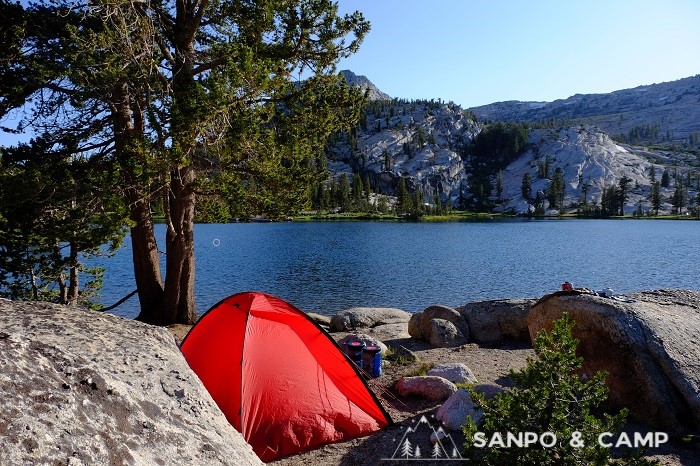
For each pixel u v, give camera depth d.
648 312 7.57
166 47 13.55
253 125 12.02
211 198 14.60
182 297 14.76
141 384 3.08
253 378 6.87
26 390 2.11
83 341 3.32
